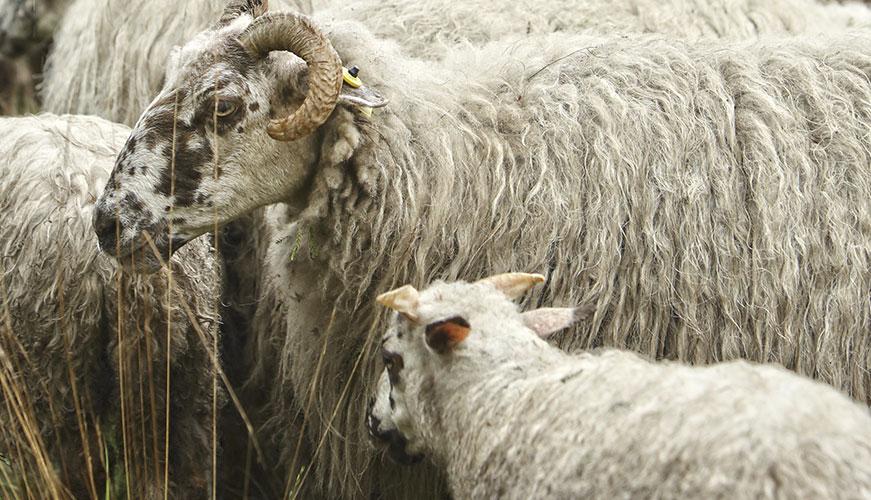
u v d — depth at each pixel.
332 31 9.91
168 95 9.31
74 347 9.96
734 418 6.17
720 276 9.94
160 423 10.52
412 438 8.36
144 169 9.18
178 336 10.21
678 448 6.23
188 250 10.35
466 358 7.70
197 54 9.33
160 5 14.09
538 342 7.73
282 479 12.66
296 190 9.70
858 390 10.04
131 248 9.23
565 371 7.30
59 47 15.73
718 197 10.06
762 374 6.65
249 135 9.22
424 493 10.57
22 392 10.09
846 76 10.84
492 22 13.43
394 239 9.90
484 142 10.22
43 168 10.28
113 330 9.96
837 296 9.95
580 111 10.48
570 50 11.24
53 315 9.88
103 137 11.26
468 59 11.38
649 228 9.96
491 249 10.01
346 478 10.73
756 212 10.05
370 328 10.11
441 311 7.88
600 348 9.57
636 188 10.05
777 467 5.92
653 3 14.23
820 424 6.10
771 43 11.47
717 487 6.00
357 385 10.35
